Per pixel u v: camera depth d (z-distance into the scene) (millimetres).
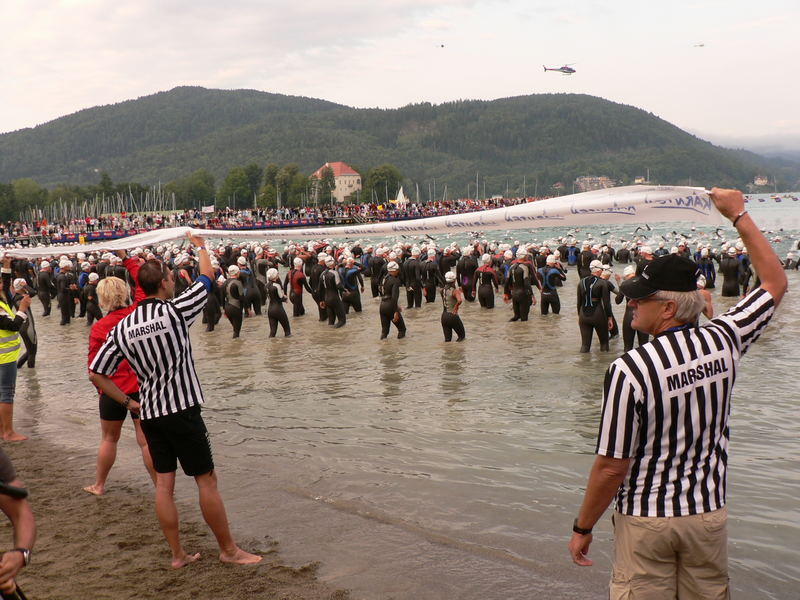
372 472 7645
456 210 88938
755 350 13578
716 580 3033
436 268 24406
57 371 14875
